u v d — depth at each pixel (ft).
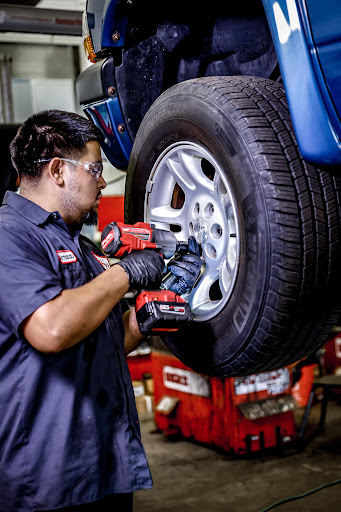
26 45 29.76
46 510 4.65
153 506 13.23
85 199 5.13
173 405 16.88
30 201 5.02
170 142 5.41
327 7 3.92
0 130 10.84
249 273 4.49
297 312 4.49
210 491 13.83
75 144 4.96
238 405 15.42
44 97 30.53
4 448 4.67
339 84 3.99
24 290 4.43
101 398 4.94
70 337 4.43
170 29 6.32
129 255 4.89
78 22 25.12
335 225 4.51
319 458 15.43
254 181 4.39
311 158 4.25
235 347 4.74
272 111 4.66
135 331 5.76
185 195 5.50
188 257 5.21
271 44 6.18
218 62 6.59
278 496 13.38
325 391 17.07
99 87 6.45
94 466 4.77
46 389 4.72
